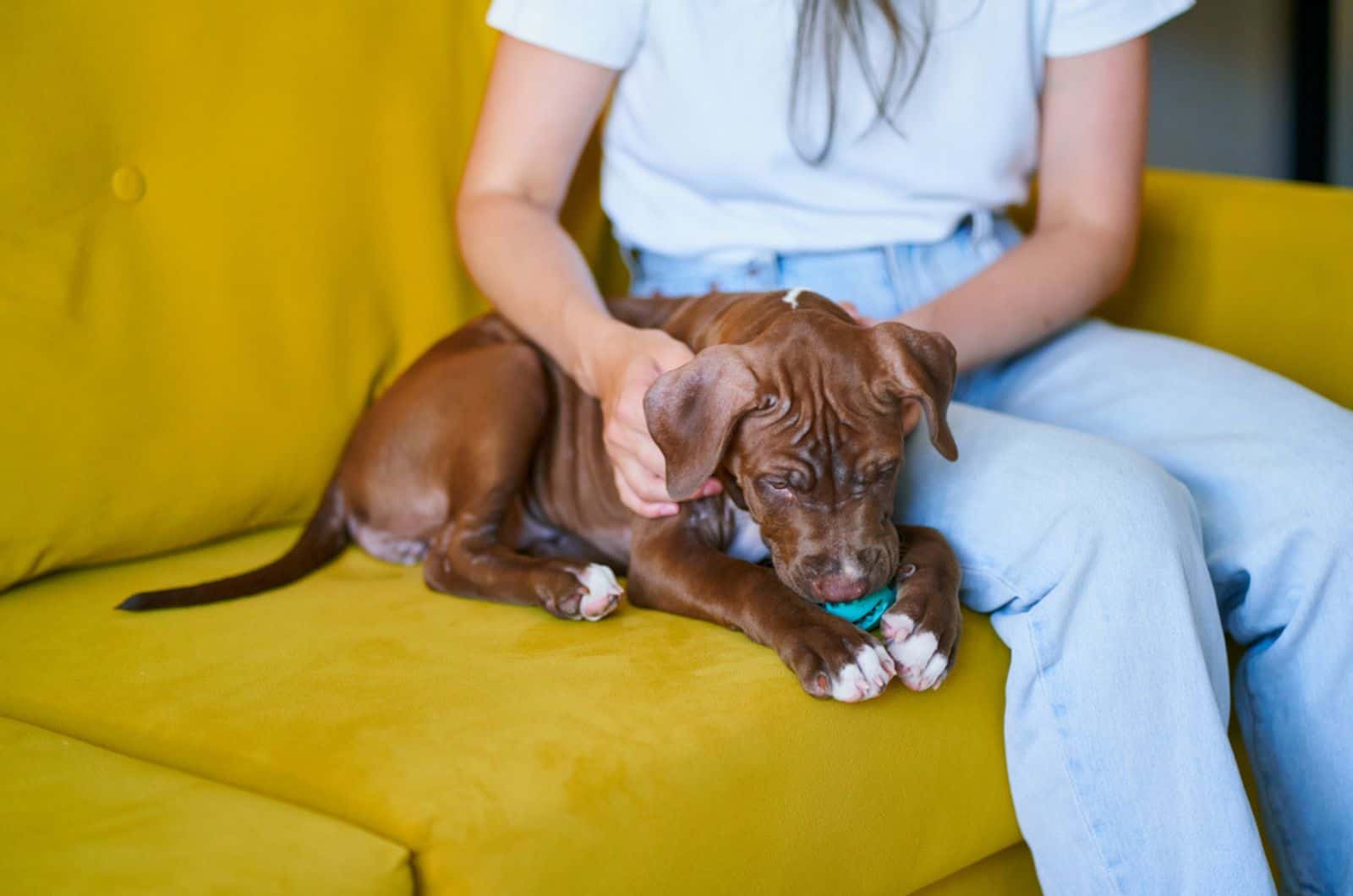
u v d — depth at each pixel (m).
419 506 2.35
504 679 1.64
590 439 2.43
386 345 2.54
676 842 1.45
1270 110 6.16
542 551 2.52
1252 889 1.63
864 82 2.29
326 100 2.40
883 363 1.84
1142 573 1.70
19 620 1.97
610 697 1.58
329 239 2.41
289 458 2.35
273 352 2.34
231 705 1.60
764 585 1.83
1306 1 6.07
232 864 1.26
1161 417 2.13
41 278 2.08
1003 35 2.33
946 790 1.71
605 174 2.50
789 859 1.56
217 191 2.28
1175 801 1.67
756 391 1.80
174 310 2.23
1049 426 1.98
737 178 2.33
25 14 2.08
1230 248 2.77
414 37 2.52
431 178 2.56
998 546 1.82
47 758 1.53
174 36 2.22
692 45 2.28
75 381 2.10
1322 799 1.83
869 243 2.34
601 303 2.25
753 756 1.52
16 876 1.24
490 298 2.33
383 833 1.33
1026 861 1.91
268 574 2.15
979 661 1.79
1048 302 2.30
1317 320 2.64
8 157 2.07
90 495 2.10
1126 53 2.43
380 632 1.87
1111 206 2.44
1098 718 1.69
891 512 1.92
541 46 2.35
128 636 1.89
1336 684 1.81
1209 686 1.68
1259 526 1.88
